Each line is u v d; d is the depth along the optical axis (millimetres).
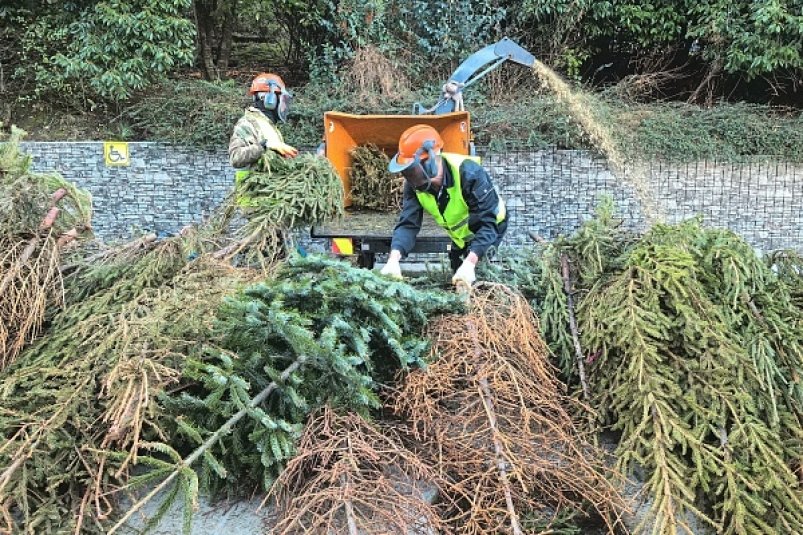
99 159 7566
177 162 7641
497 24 8969
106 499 2078
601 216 3420
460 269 3088
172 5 7602
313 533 1932
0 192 2801
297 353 2299
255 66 10070
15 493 1985
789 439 2318
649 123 7949
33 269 2650
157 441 2285
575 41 9375
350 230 4703
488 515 2059
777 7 7918
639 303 2594
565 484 2256
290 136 7855
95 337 2420
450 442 2262
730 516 2152
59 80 7543
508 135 7898
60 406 2148
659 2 9055
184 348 2369
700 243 2934
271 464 2176
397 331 2434
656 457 2176
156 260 2945
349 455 2068
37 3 7645
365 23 8641
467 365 2434
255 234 3527
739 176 7805
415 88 8781
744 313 2674
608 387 2605
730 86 9398
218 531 2148
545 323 2936
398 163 3170
